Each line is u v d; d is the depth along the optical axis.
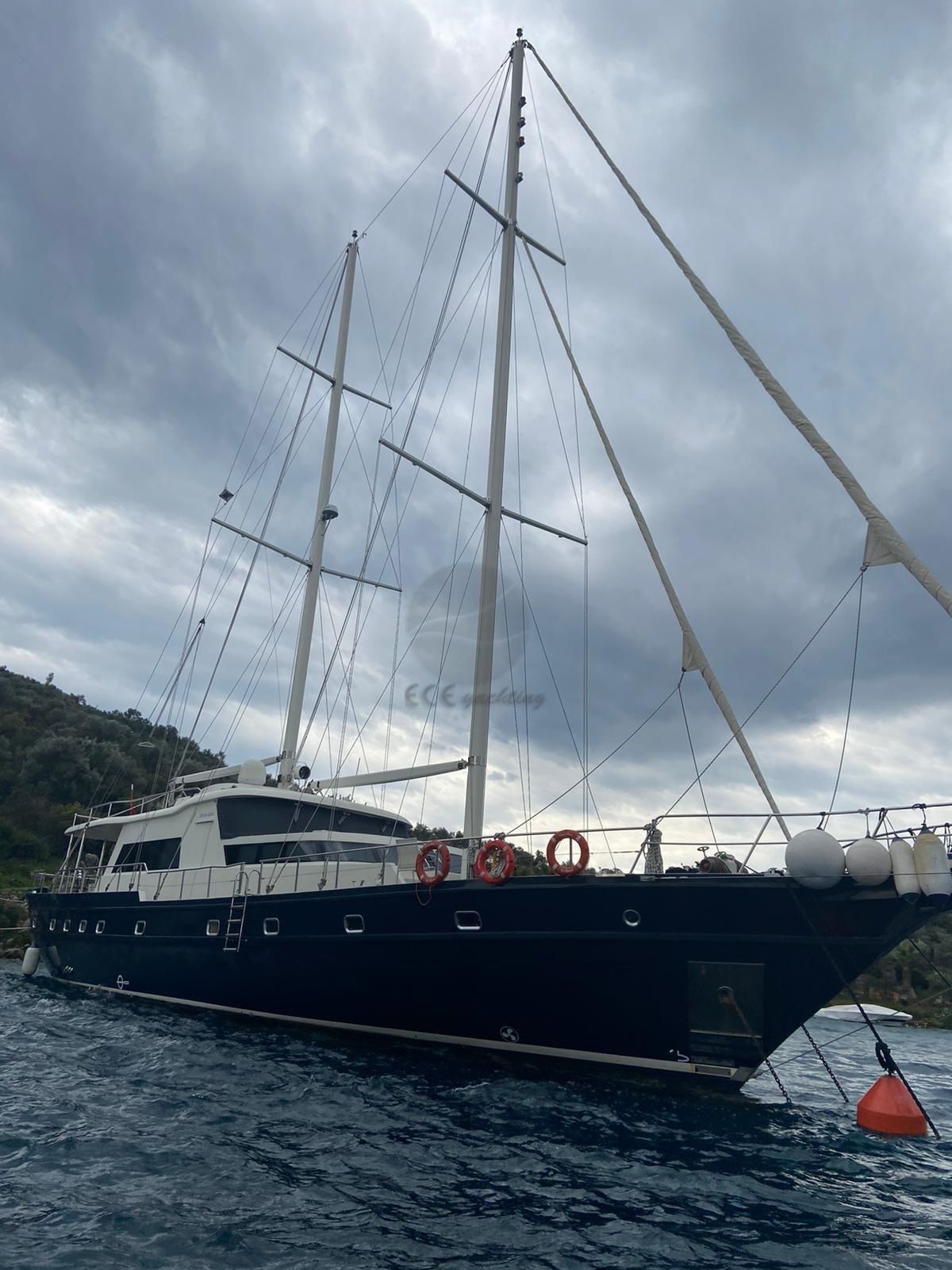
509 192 17.92
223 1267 5.73
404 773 15.55
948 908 9.40
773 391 11.47
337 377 26.11
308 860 15.46
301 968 13.97
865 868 9.59
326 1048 13.37
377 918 12.91
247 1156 8.14
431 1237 6.43
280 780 21.27
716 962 10.41
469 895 11.91
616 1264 6.10
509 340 17.00
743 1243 6.58
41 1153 7.96
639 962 10.77
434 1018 12.65
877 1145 9.57
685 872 10.85
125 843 20.55
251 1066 12.03
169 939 16.88
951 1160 9.22
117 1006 17.58
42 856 54.91
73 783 61.75
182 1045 13.54
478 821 14.27
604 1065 11.44
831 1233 6.87
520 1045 12.04
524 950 11.43
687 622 12.55
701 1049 10.71
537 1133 9.14
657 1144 8.91
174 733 65.75
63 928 21.36
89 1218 6.44
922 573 9.41
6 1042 13.62
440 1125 9.33
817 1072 17.41
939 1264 6.36
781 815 10.70
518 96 18.55
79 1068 11.84
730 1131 9.55
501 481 16.27
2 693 73.62
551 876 11.35
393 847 16.88
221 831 16.95
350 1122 9.40
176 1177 7.47
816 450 10.76
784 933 10.12
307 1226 6.54
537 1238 6.48
